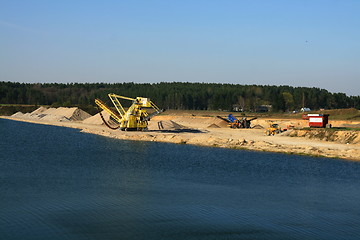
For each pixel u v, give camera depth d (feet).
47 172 185.37
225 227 118.11
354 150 257.75
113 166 206.18
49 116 616.39
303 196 153.28
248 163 221.05
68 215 123.75
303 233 115.14
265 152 265.34
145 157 238.89
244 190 159.94
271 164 218.38
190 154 254.06
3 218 118.83
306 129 343.05
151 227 116.16
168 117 602.03
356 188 167.43
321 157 244.22
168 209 132.87
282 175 189.78
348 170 204.03
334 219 127.65
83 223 117.39
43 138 343.87
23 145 287.89
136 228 114.93
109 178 176.14
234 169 202.80
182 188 160.97
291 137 339.57
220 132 397.80
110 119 510.17
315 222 124.47
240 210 134.10
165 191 155.53
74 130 436.76
